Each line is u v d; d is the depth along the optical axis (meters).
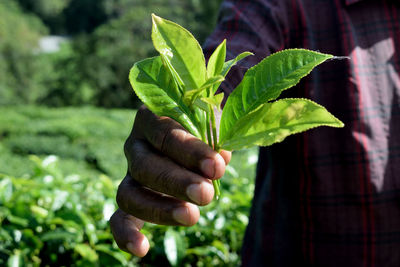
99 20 25.69
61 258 1.09
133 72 0.43
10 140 4.82
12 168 4.01
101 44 12.64
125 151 0.46
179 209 0.42
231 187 1.46
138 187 0.44
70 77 12.91
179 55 0.41
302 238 0.73
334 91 0.70
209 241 1.23
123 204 0.44
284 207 0.74
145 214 0.43
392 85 0.71
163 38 0.41
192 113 0.43
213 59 0.42
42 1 26.06
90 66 12.56
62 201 1.08
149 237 1.17
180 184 0.41
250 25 0.63
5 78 13.79
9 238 0.99
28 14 26.05
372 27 0.71
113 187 1.31
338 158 0.70
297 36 0.69
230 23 0.64
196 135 0.43
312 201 0.71
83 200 1.27
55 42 24.83
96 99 12.87
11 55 14.12
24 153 4.64
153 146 0.43
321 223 0.71
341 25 0.70
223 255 1.16
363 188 0.70
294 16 0.69
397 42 0.72
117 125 5.75
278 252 0.75
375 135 0.70
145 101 0.43
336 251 0.71
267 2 0.67
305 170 0.71
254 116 0.41
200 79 0.42
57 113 6.91
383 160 0.70
